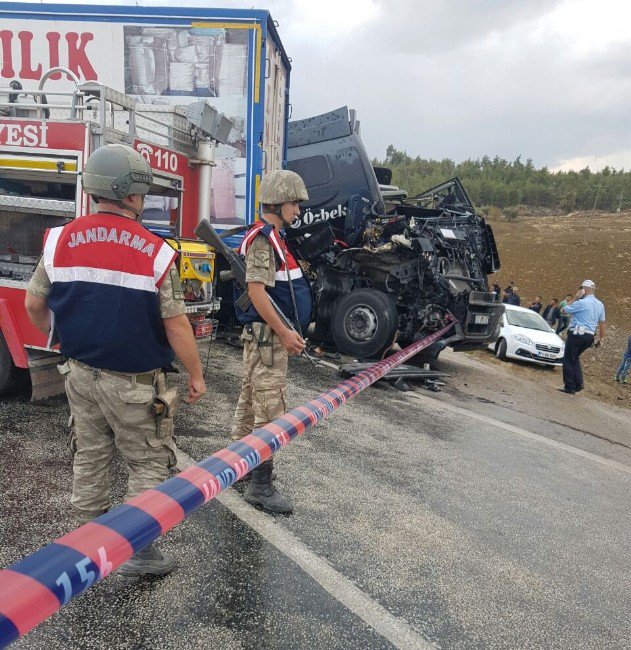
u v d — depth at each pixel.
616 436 6.82
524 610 2.69
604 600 2.88
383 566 2.89
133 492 2.34
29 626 1.15
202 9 7.02
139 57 7.17
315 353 8.45
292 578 2.68
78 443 2.37
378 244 8.30
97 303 2.15
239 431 3.46
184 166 5.73
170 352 2.37
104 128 4.14
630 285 41.25
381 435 5.11
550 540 3.47
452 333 8.09
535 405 7.89
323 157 9.06
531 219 105.19
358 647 2.27
